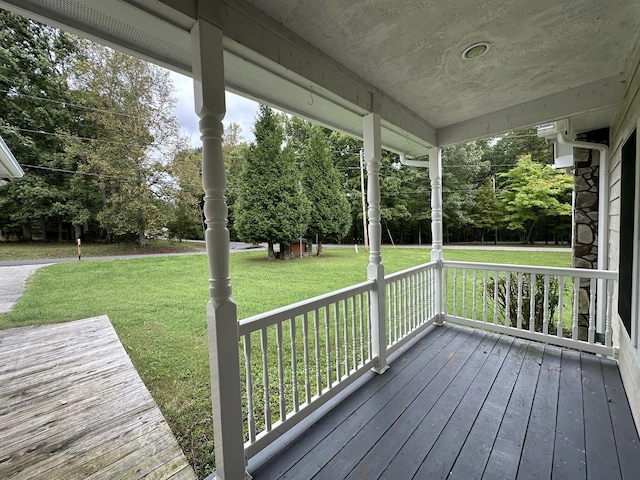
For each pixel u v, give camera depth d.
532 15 1.56
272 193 10.38
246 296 5.71
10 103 10.05
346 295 2.17
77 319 4.61
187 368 3.01
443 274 3.63
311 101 2.15
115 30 1.29
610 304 2.57
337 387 2.08
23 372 2.75
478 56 1.96
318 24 1.61
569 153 3.93
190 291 6.40
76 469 1.56
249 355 1.53
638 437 1.65
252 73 1.71
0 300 5.75
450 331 3.32
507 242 14.93
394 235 17.31
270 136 10.16
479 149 14.98
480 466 1.48
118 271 8.65
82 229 14.54
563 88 2.46
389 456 1.56
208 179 1.31
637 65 1.81
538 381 2.27
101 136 11.55
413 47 1.85
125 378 2.62
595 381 2.24
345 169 15.34
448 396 2.09
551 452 1.56
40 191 11.33
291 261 10.67
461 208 14.68
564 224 12.20
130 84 11.52
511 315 3.69
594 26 1.67
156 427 1.93
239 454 1.42
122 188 12.20
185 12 1.19
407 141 3.32
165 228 14.34
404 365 2.57
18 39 9.93
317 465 1.52
